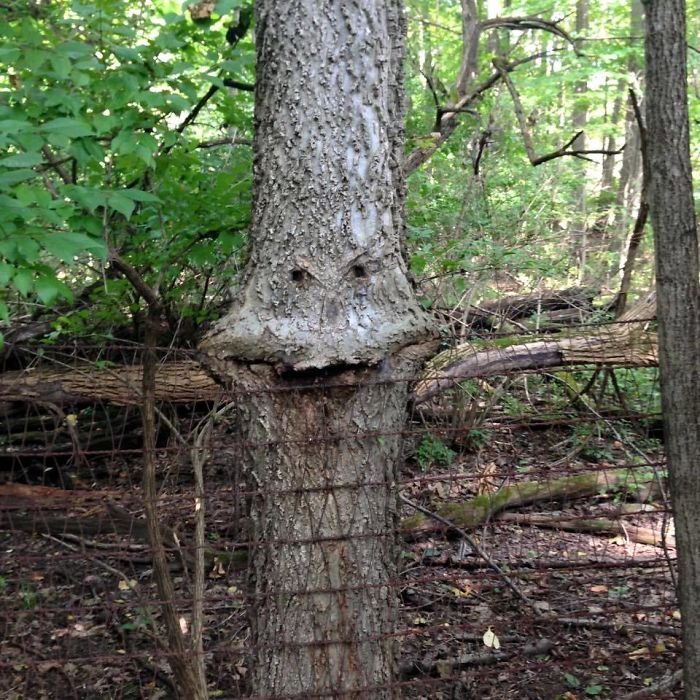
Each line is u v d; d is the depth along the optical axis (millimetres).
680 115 2395
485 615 3998
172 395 4418
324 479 2598
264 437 2605
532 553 4523
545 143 10086
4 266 2137
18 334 5082
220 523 3957
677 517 2604
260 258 2596
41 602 3918
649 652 3654
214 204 3998
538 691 3416
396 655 2822
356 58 2516
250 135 5301
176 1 4609
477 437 5211
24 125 2352
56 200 2807
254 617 2734
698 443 2531
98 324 5184
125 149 3002
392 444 2668
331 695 2604
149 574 4129
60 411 4145
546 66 11117
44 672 3543
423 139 5895
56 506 3709
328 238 2525
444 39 10195
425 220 6406
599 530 4723
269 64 2572
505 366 4887
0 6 3277
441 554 4559
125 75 3123
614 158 14016
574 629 3867
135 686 3482
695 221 2473
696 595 2594
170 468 4074
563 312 7211
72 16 3824
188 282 4891
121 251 4621
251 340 2539
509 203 7539
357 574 2643
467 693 3406
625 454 4945
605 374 5082
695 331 2484
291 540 2623
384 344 2541
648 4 2379
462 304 6551
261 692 2719
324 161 2516
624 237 8672
